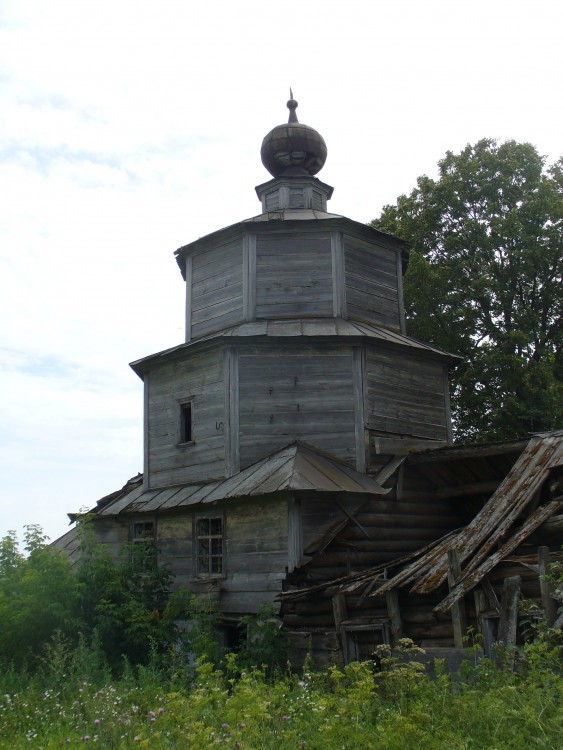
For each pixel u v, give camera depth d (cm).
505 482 1321
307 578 1598
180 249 2192
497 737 735
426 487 1859
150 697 1092
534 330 2717
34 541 1587
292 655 1423
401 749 725
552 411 2533
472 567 1177
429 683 903
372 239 2131
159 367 2102
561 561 1102
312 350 1891
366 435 1836
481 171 2862
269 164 2320
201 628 1599
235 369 1880
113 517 2095
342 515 1678
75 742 876
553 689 797
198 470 1923
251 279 2016
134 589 1756
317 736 776
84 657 1337
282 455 1766
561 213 2708
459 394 2748
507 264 2775
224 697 941
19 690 1260
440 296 2766
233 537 1755
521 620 1099
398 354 1984
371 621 1310
